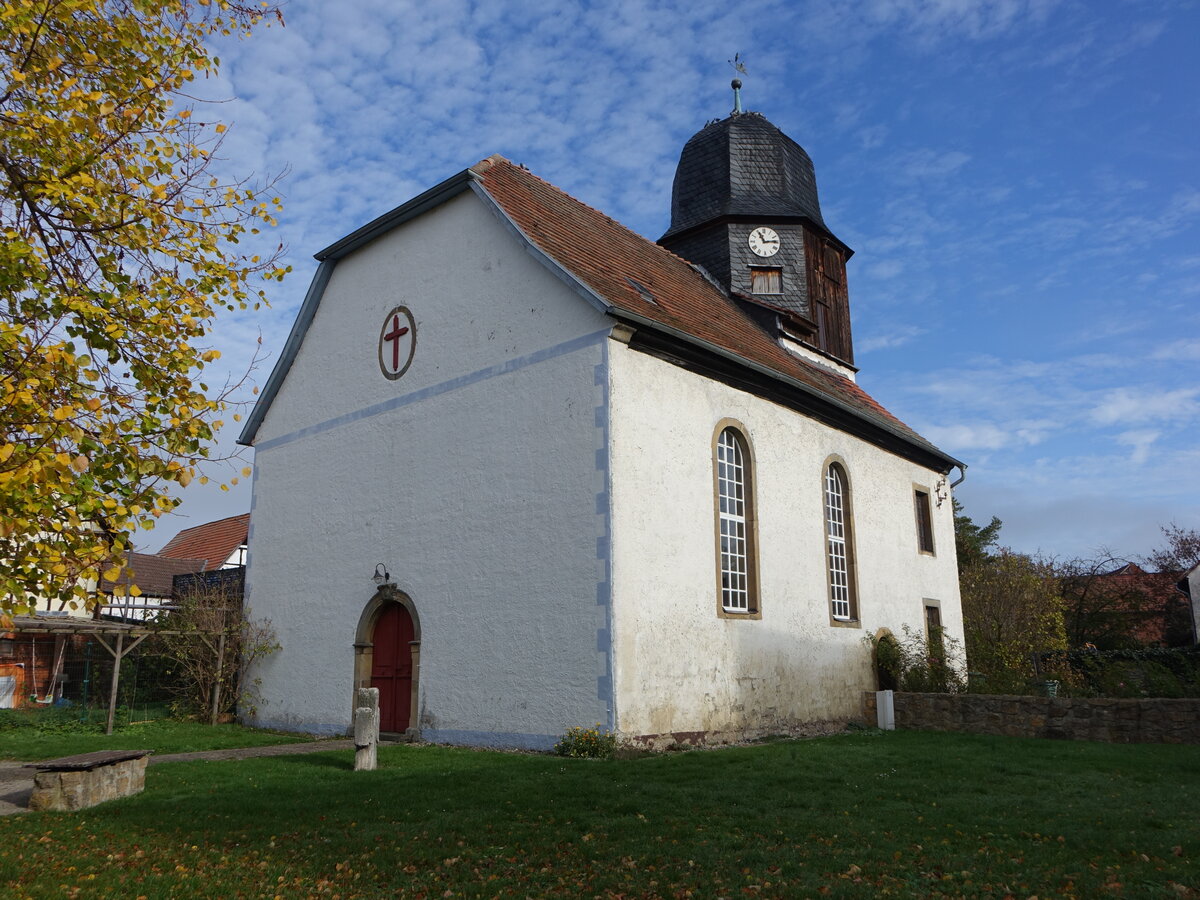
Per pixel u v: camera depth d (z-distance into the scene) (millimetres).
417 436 15141
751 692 14062
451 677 13609
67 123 7391
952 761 11000
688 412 13836
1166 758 11438
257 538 18047
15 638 22672
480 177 15039
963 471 23047
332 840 6918
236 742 14188
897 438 19828
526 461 13281
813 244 22312
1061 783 9555
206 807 8180
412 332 15750
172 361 7586
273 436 18328
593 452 12422
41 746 13828
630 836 6992
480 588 13484
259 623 17469
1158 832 7207
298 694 16250
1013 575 30266
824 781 9453
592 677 11820
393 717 14617
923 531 21531
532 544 12914
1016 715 14680
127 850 6707
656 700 12219
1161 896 5516
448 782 9297
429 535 14492
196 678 17922
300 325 18047
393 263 16484
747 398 15336
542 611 12578
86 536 6457
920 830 7215
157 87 8062
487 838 6941
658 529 12797
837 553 17562
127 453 6941
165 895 5613
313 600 16422
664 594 12680
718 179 22109
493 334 14250
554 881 5879
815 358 21766
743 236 21406
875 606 18266
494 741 12773
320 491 16844
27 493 5773
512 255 14219
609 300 12602
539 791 8766
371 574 15344
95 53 8047
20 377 6348
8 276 6941
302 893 5676
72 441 6324
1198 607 35406
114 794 8766
